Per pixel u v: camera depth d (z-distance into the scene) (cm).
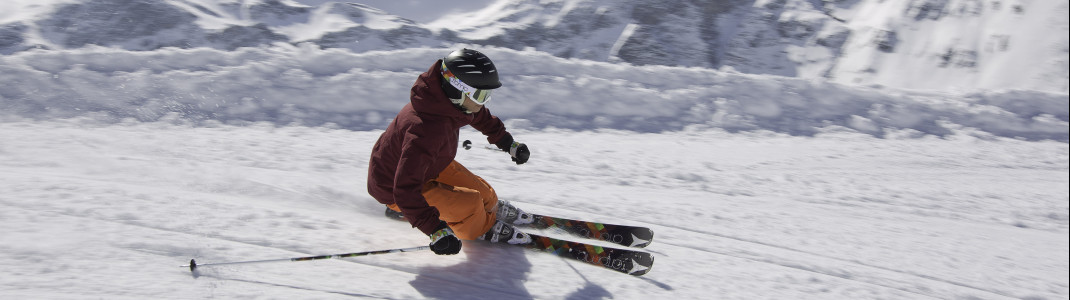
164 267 216
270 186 343
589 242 295
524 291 227
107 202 277
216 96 621
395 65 746
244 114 606
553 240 263
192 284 205
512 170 465
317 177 382
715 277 262
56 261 212
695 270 269
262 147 469
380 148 245
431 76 229
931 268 317
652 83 802
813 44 5625
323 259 227
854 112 812
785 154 621
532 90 728
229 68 679
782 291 255
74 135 461
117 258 220
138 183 333
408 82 704
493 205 282
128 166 375
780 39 5697
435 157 229
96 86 598
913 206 465
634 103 742
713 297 240
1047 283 311
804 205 438
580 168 492
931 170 602
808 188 494
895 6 5891
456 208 250
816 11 6009
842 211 430
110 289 196
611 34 5869
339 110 645
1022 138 805
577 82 758
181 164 392
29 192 281
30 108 548
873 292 267
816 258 312
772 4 6059
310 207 313
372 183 249
